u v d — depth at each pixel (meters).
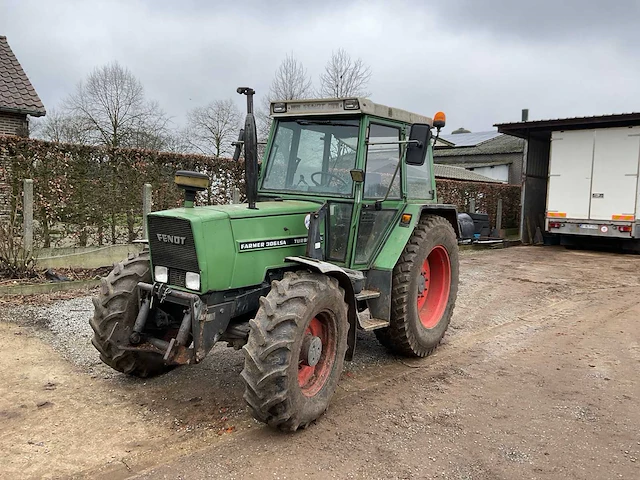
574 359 5.33
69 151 8.11
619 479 3.15
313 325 3.79
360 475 3.11
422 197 5.54
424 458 3.33
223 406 3.96
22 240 7.54
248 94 3.91
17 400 3.96
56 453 3.25
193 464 3.16
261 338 3.35
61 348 5.05
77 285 7.26
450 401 4.22
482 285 9.23
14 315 5.98
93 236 8.50
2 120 11.40
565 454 3.43
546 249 15.14
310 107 4.55
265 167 4.88
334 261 4.46
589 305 7.84
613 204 13.74
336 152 4.52
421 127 4.23
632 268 11.42
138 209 8.87
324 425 3.72
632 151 13.37
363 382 4.57
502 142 29.53
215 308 3.67
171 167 9.13
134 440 3.44
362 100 4.29
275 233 4.04
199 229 3.51
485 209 16.66
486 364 5.14
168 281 3.77
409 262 4.88
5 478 2.97
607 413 4.07
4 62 12.48
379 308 4.68
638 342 5.94
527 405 4.19
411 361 5.18
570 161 14.42
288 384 3.35
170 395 4.14
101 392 4.15
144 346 3.98
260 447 3.38
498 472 3.20
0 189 7.58
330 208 4.46
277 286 3.59
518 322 6.83
